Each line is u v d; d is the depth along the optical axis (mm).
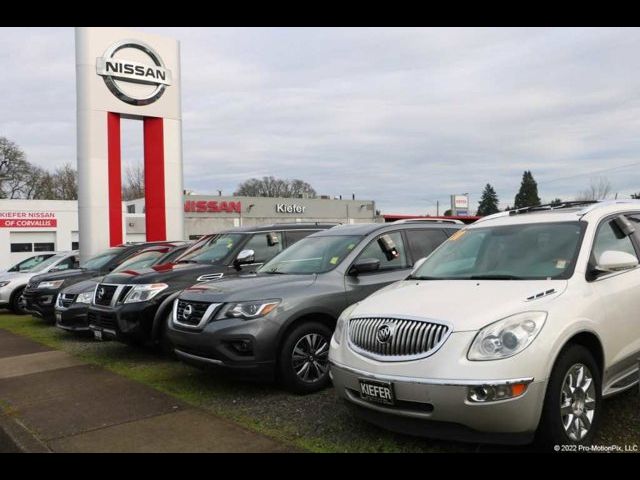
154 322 7500
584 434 3908
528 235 4953
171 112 21359
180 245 11539
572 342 3975
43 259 17359
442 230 7391
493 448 4062
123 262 11031
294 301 5758
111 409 5660
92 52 19750
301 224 9125
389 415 4047
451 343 3770
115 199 20203
